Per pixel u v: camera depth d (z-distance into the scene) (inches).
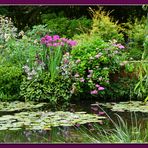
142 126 282.8
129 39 494.0
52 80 377.1
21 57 401.1
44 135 260.8
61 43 386.3
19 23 606.2
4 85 380.2
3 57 404.5
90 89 382.9
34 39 430.0
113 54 386.3
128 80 391.9
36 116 309.1
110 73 393.7
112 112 327.6
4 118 300.0
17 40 422.9
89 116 309.6
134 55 450.0
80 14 605.0
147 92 379.6
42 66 384.8
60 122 290.4
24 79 380.5
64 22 546.9
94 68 379.9
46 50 388.8
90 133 267.1
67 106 353.1
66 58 381.7
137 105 350.9
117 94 383.9
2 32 420.8
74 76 376.8
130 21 541.3
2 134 262.5
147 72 355.9
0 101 373.1
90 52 385.7
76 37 471.2
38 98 373.1
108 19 495.8
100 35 475.5
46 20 557.9
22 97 380.2
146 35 374.3
